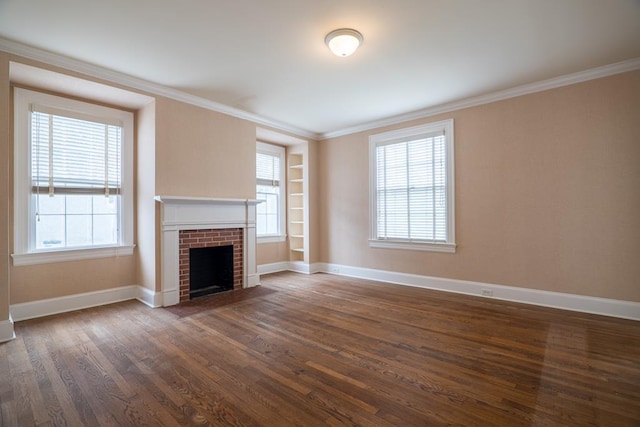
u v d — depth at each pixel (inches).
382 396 76.1
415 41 110.9
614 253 129.7
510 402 73.4
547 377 84.2
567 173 139.8
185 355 98.0
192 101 160.9
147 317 133.3
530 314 134.2
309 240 230.5
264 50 116.6
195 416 68.7
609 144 130.4
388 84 146.6
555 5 91.7
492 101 159.3
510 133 154.5
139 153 159.6
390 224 199.3
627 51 118.0
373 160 206.7
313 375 86.0
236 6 91.4
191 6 91.2
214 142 171.2
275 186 238.5
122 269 157.6
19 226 128.8
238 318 132.3
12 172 127.3
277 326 123.0
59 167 139.3
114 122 155.0
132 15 95.1
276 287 186.9
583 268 136.4
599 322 123.2
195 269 175.0
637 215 125.2
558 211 142.2
